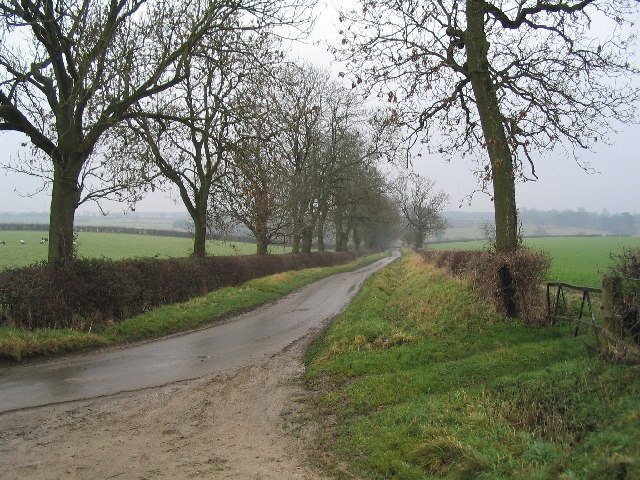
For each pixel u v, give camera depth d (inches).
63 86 586.6
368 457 239.5
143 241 2181.3
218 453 245.9
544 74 455.5
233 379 391.9
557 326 416.5
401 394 321.1
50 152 585.9
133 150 769.6
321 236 2196.1
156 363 439.8
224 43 640.4
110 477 212.7
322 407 322.3
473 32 478.0
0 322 469.1
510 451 212.1
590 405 235.0
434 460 221.9
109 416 299.3
